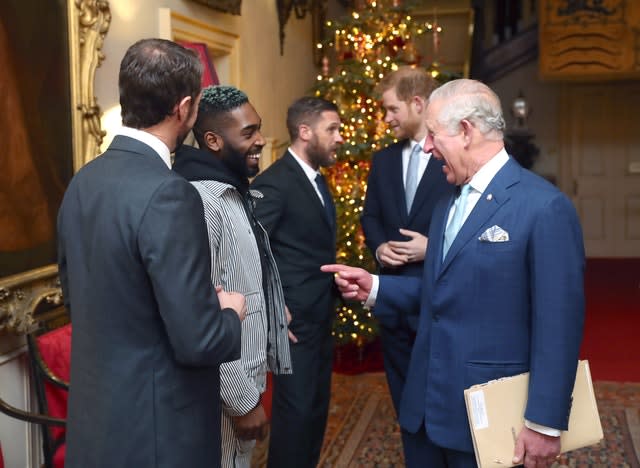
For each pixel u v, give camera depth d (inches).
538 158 451.8
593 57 372.8
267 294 95.7
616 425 177.5
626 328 276.7
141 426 66.4
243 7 237.0
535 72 445.4
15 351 121.2
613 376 219.6
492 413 82.4
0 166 113.3
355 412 189.2
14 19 118.0
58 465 115.2
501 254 84.6
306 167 138.5
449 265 88.1
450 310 88.4
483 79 447.2
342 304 219.6
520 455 82.2
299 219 132.6
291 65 302.0
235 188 88.0
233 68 227.3
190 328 64.1
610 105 442.0
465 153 87.2
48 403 118.9
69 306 75.6
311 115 136.6
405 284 104.9
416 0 247.8
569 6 373.4
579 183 448.5
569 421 85.9
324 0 348.2
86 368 67.9
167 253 63.9
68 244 70.1
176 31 184.9
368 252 227.5
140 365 66.6
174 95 68.8
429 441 95.7
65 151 132.6
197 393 69.6
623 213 445.7
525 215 83.9
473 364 86.3
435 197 132.7
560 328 80.9
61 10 131.2
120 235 65.3
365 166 236.5
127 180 66.5
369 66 233.9
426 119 90.0
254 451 159.8
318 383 133.1
